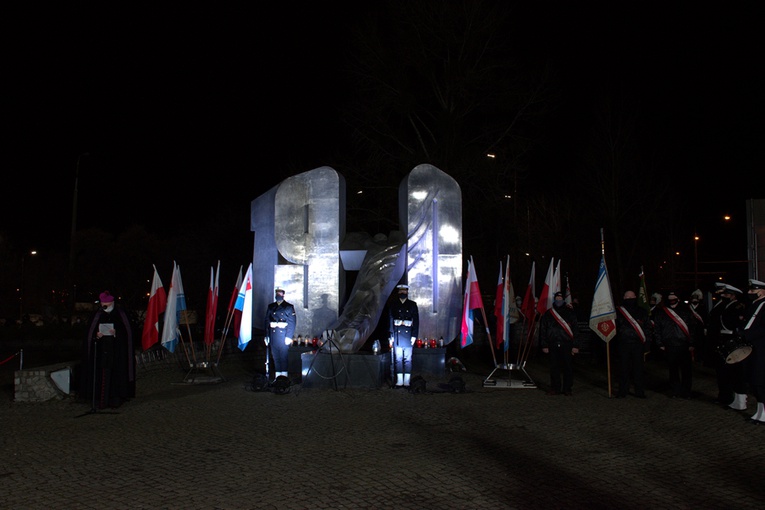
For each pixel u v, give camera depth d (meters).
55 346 32.62
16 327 34.34
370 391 14.41
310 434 10.19
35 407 12.62
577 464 8.51
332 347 15.07
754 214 15.96
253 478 7.85
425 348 16.66
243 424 10.95
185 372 17.72
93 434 10.23
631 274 33.53
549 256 34.03
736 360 11.33
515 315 21.14
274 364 15.38
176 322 15.69
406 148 30.84
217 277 17.22
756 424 11.05
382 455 8.90
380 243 17.30
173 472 8.10
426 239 17.20
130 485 7.59
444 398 13.59
